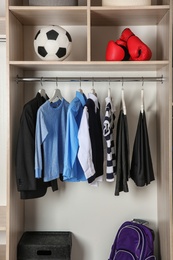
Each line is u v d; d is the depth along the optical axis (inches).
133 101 112.0
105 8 93.2
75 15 99.2
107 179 99.9
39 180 98.8
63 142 102.5
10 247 95.3
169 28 93.3
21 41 108.7
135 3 93.9
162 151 103.3
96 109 101.0
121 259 101.7
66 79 106.3
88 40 94.0
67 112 97.8
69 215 113.3
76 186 113.3
